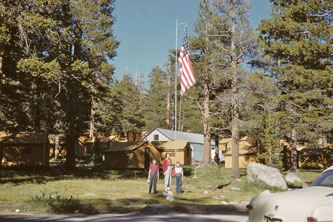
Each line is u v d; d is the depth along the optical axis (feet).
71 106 95.45
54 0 59.93
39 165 106.11
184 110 265.13
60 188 54.75
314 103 102.89
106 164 138.00
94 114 158.81
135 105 249.34
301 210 11.89
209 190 63.05
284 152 158.10
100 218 27.35
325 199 12.06
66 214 31.04
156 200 43.96
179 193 54.44
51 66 56.03
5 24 55.62
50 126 127.13
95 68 94.94
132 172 110.63
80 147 197.26
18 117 83.30
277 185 75.87
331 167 15.23
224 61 96.22
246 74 85.97
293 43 70.95
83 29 91.97
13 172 89.51
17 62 58.65
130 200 43.73
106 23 96.48
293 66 72.08
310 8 67.21
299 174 114.83
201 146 203.51
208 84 126.11
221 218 27.96
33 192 47.14
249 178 80.74
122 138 240.53
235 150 89.81
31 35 58.90
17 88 73.92
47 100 100.94
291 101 108.58
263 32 78.18
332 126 98.37
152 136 190.49
